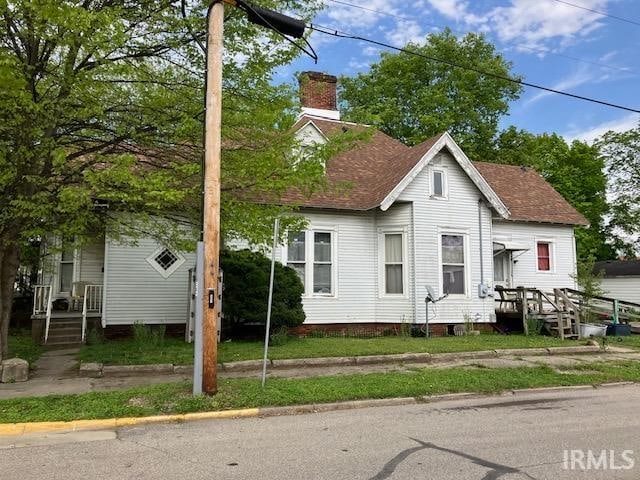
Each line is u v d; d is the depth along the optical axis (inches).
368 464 212.8
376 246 679.1
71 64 349.1
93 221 396.8
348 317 657.0
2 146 333.4
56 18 299.6
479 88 1317.7
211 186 320.2
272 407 309.9
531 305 743.1
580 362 486.3
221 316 529.7
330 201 652.1
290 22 350.3
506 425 281.3
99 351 471.8
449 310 657.0
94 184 340.2
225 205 409.4
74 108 368.2
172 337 582.2
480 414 308.7
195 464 213.6
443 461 216.5
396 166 699.4
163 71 402.9
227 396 316.2
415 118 1300.4
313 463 214.4
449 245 674.8
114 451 232.8
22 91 313.7
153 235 452.4
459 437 255.8
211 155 320.5
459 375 401.4
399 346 519.2
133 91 396.8
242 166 400.8
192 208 438.3
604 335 657.0
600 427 276.4
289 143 422.9
